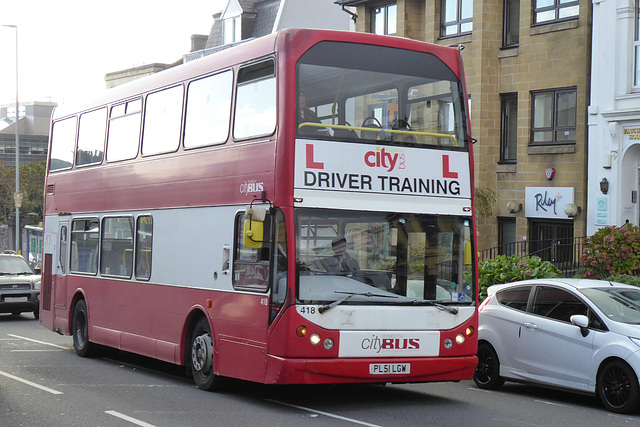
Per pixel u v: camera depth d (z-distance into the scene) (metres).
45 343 18.97
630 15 22.56
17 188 46.31
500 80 26.41
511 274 17.62
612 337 11.31
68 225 17.45
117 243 15.21
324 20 42.16
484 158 26.33
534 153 25.22
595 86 23.20
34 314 25.70
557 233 24.91
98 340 15.72
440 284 11.10
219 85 12.34
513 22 26.50
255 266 10.98
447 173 11.36
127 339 14.59
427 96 11.45
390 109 11.16
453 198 11.36
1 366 15.12
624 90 22.56
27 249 48.59
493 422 10.15
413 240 11.00
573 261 23.27
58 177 18.23
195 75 13.06
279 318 10.39
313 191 10.58
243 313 11.16
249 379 10.96
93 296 16.03
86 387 12.69
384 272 10.79
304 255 10.44
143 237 14.21
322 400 11.71
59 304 17.69
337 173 10.73
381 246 10.82
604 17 23.00
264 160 10.93
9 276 25.06
